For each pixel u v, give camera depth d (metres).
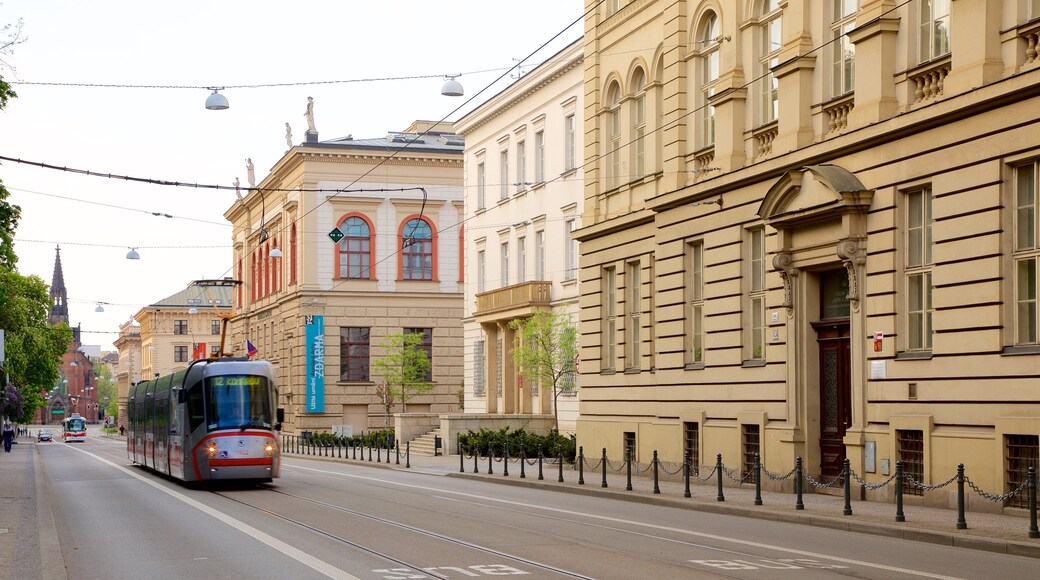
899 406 21.59
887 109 22.11
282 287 80.19
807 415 24.98
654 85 32.16
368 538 17.28
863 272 22.80
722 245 28.22
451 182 76.38
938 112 20.41
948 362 20.36
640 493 25.47
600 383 35.41
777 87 26.47
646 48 32.78
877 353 22.25
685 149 30.58
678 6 30.73
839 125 23.88
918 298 21.59
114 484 34.31
